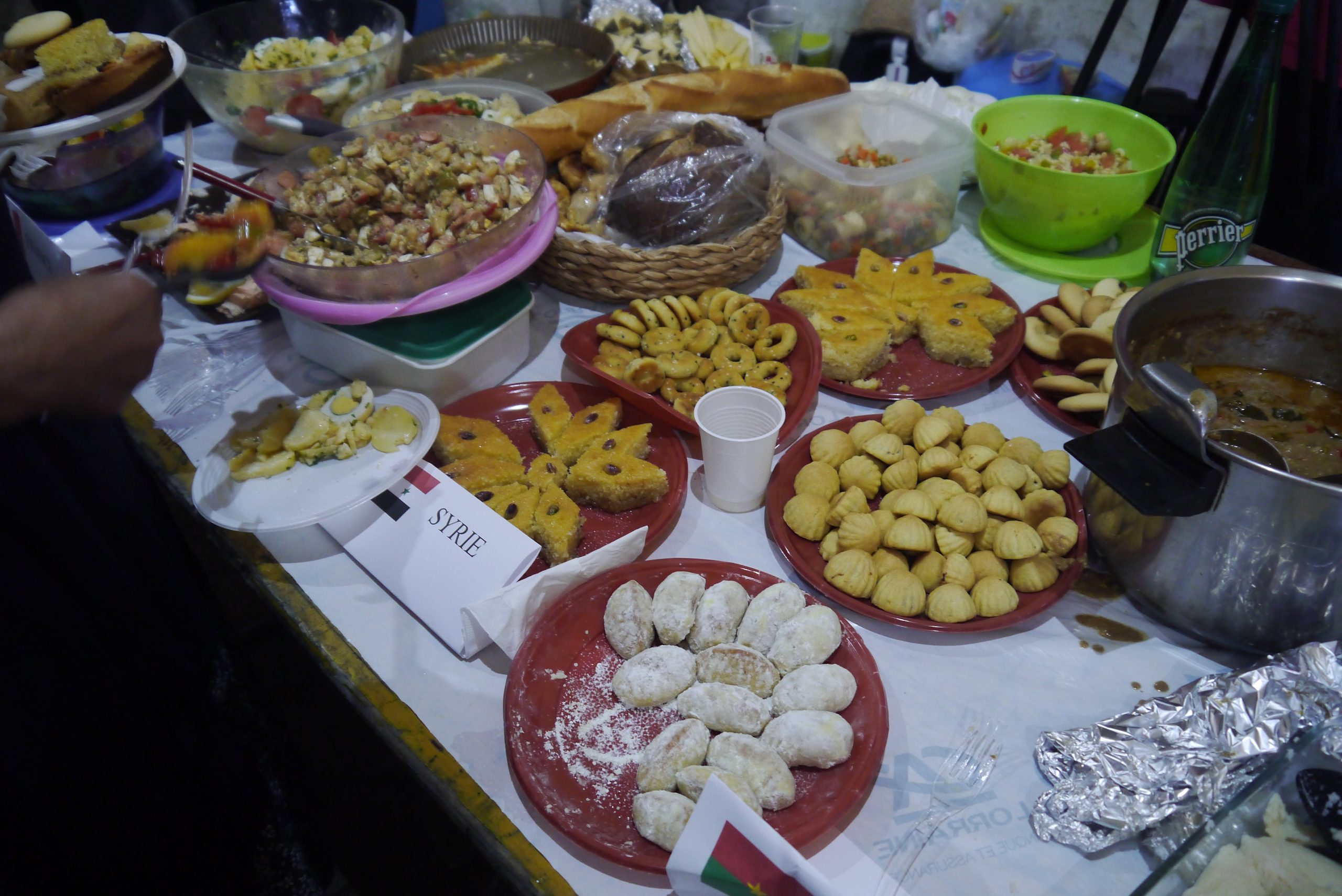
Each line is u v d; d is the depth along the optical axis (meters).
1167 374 0.77
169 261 0.94
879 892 0.73
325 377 1.31
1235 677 0.80
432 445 1.15
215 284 1.00
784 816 0.76
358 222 1.26
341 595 1.02
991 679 0.90
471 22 1.98
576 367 1.31
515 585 0.91
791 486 1.08
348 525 1.05
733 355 1.26
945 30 2.01
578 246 1.33
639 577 0.97
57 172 1.36
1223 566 0.82
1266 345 1.04
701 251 1.32
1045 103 1.53
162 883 1.13
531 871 0.76
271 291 1.17
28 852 0.94
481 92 1.69
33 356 0.76
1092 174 1.33
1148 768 0.76
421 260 1.13
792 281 1.46
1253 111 1.18
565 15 2.21
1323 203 1.64
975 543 0.99
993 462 1.05
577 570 0.95
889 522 0.99
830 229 1.50
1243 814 0.69
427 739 0.86
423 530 1.01
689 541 1.08
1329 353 1.01
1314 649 0.80
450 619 0.95
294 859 1.35
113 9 1.88
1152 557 0.88
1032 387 1.22
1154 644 0.92
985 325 1.32
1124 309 0.93
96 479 1.07
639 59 1.82
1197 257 1.30
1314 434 0.97
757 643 0.90
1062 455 1.05
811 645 0.87
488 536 0.98
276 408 1.21
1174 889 0.66
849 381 1.27
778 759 0.78
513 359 1.32
